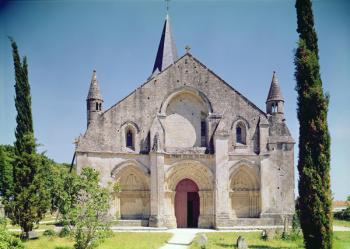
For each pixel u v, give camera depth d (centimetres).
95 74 4269
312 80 2541
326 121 2511
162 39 5272
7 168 7194
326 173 2477
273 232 3161
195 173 4256
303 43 2575
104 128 4150
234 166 4197
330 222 2431
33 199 3256
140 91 4284
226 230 3912
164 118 4259
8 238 2228
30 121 3591
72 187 2548
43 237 3284
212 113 4291
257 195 4212
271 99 4334
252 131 4291
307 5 2648
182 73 4372
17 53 3619
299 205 2519
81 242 2452
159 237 3281
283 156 4225
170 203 4188
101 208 2522
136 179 4212
